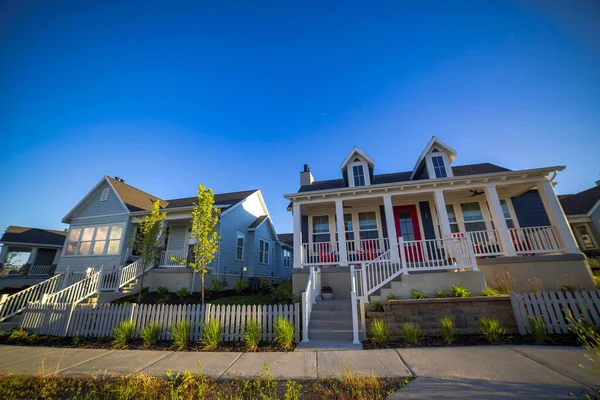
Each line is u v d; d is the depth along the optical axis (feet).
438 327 21.17
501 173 32.35
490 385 11.93
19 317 30.73
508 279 28.86
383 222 41.96
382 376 13.57
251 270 61.11
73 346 22.49
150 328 22.40
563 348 16.76
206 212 30.91
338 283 33.22
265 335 21.50
